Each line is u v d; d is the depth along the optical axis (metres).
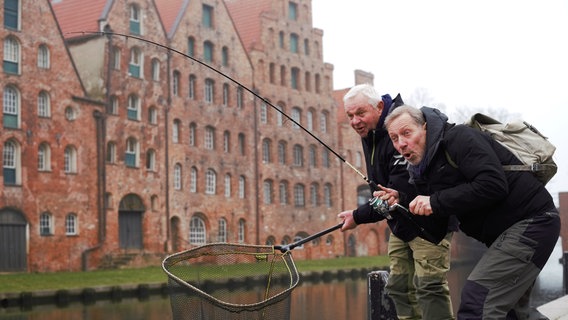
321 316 21.03
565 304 10.96
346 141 64.69
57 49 42.59
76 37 46.34
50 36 42.28
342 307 24.11
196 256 6.05
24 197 40.06
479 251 52.66
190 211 50.19
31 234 40.22
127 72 46.47
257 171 55.84
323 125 62.56
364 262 52.97
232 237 53.41
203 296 5.34
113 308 26.16
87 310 25.38
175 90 50.31
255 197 55.62
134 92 46.72
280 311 5.60
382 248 66.44
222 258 6.18
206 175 51.94
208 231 51.62
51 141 41.75
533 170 5.20
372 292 7.58
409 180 5.71
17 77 40.34
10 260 39.12
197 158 51.03
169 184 48.66
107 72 45.09
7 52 40.28
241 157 54.75
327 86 62.91
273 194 57.22
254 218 55.41
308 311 22.62
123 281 34.62
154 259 46.97
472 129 5.25
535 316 5.94
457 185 5.27
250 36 58.50
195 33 51.75
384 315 7.56
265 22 58.06
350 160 64.81
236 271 6.21
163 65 48.94
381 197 6.18
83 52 46.00
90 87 45.38
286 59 59.41
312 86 61.50
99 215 43.81
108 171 44.69
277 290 6.24
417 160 5.39
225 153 53.41
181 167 49.84
